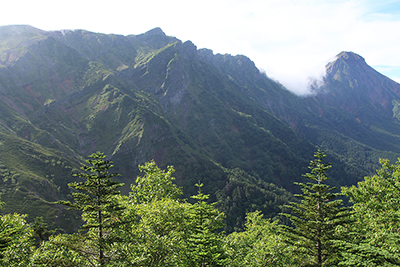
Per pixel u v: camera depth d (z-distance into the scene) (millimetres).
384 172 35344
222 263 25016
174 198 35344
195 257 24625
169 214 25688
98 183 17188
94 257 18250
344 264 22188
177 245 23031
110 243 18734
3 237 20297
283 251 28172
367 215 31391
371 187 34281
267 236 34250
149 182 34000
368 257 21422
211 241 25172
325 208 24922
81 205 17172
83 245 17234
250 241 36219
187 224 26891
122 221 18922
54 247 21156
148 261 21953
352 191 36156
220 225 29297
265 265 27344
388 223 29156
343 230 25766
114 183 17859
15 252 21031
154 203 26766
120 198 27016
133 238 23016
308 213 25172
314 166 25953
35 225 29797
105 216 18000
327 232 24375
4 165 125500
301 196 25609
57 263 17406
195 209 28016
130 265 19438
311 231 24703
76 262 18141
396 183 31984
